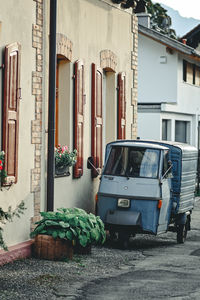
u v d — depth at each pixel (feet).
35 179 41.68
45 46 43.19
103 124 58.44
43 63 42.80
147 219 44.91
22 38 39.75
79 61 49.26
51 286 32.04
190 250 46.32
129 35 61.26
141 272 36.88
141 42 119.44
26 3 40.14
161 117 116.88
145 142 48.70
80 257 40.55
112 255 42.22
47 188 42.11
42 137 42.78
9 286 31.50
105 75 58.29
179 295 31.19
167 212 47.03
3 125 37.17
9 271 34.71
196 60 126.62
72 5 48.57
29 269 35.50
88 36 51.85
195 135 134.62
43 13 42.68
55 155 45.09
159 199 45.09
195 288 32.83
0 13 36.88
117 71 58.59
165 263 40.22
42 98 42.68
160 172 45.80
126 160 46.57
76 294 30.71
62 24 46.73
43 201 42.96
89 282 33.47
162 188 45.68
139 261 40.70
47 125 43.68
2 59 37.17
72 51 48.52
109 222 44.75
